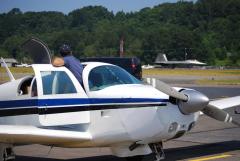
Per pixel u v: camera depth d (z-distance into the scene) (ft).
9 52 623.36
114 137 48.03
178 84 274.98
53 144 47.50
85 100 48.14
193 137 77.97
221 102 64.03
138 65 138.72
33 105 48.52
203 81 317.22
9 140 44.06
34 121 48.60
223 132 84.23
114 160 58.65
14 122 50.67
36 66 49.06
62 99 48.14
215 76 427.33
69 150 66.28
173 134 49.98
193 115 51.21
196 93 49.21
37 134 43.19
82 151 65.31
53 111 48.08
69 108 48.16
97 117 47.93
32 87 48.96
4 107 51.70
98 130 48.03
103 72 49.52
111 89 48.16
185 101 48.88
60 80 48.65
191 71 581.12
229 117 56.08
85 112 48.08
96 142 48.34
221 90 222.48
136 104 47.52
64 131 45.68
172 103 49.19
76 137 45.98
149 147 51.08
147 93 48.26
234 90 222.69
